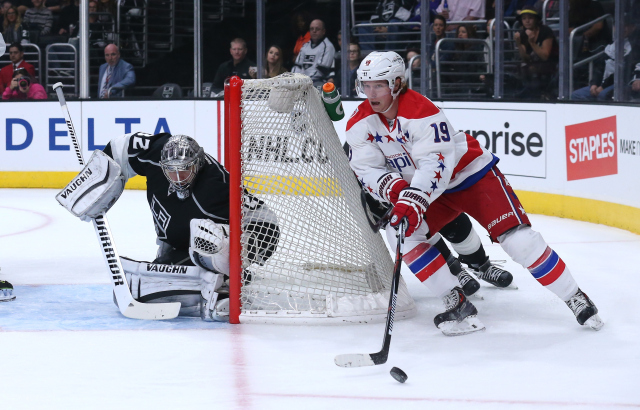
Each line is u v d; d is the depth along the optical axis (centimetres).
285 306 1047
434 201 1034
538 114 2002
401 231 905
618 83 1858
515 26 2308
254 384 798
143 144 1094
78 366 854
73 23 2808
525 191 2050
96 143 2523
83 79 2541
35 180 2558
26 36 2769
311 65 2638
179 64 2908
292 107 1029
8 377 818
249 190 1042
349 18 2558
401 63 940
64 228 1845
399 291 1071
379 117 977
